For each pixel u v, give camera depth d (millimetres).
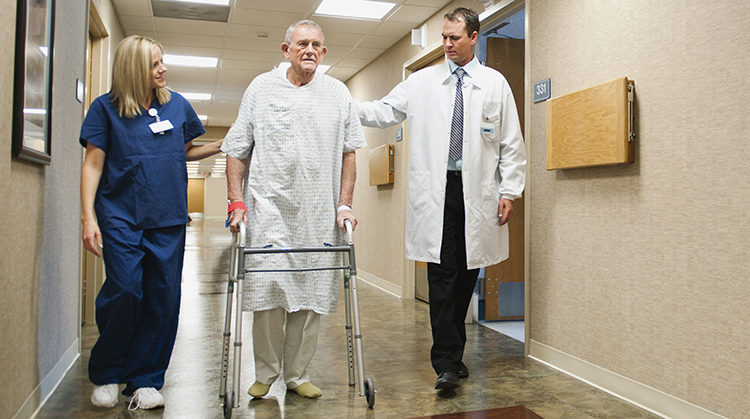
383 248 6133
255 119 2348
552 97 3053
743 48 1973
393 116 2953
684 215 2219
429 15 5008
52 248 2594
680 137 2234
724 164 2049
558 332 3033
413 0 4617
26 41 2025
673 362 2271
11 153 1968
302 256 2373
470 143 2662
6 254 1921
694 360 2172
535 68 3211
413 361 3182
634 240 2479
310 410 2355
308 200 2367
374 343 3623
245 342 3568
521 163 2797
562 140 2848
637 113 2461
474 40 2684
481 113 2682
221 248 11430
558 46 3004
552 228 3074
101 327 2248
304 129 2354
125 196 2277
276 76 2373
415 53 5422
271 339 2461
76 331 3156
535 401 2498
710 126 2104
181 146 2406
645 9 2408
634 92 2465
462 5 4422
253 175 2352
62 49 2775
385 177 5793
